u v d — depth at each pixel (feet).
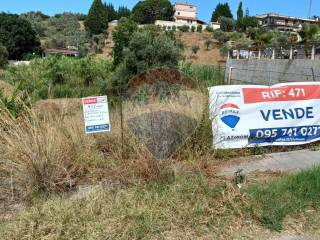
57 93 44.98
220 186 15.83
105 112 17.56
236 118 22.36
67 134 18.72
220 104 21.86
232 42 226.79
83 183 16.63
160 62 61.67
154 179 16.33
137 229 12.59
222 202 14.52
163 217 13.41
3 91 22.88
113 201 14.29
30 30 261.24
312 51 68.33
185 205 14.12
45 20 374.63
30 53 246.47
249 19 323.78
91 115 17.40
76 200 14.56
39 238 12.00
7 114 18.24
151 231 12.62
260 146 23.15
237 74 99.81
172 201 14.39
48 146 16.12
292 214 14.29
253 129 22.80
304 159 21.62
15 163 15.93
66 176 16.58
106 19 339.77
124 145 18.80
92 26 332.39
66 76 87.45
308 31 86.07
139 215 13.29
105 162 18.03
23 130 16.88
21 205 14.74
